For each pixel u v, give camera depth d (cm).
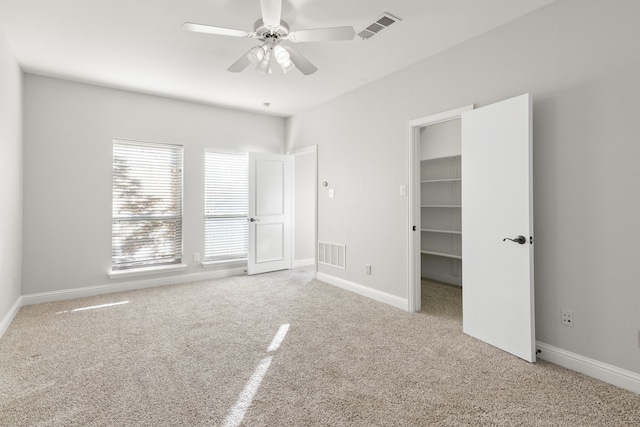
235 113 528
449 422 175
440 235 507
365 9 253
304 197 609
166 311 354
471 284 288
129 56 333
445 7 249
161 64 352
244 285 465
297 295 416
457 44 309
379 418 179
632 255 207
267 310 358
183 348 264
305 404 191
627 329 209
